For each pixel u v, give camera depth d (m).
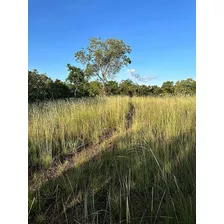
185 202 1.71
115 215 1.80
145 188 2.06
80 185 2.19
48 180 2.29
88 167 2.50
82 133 3.93
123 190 2.02
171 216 1.67
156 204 1.87
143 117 4.70
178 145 2.81
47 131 3.59
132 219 1.71
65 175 2.40
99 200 1.99
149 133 3.34
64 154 3.10
